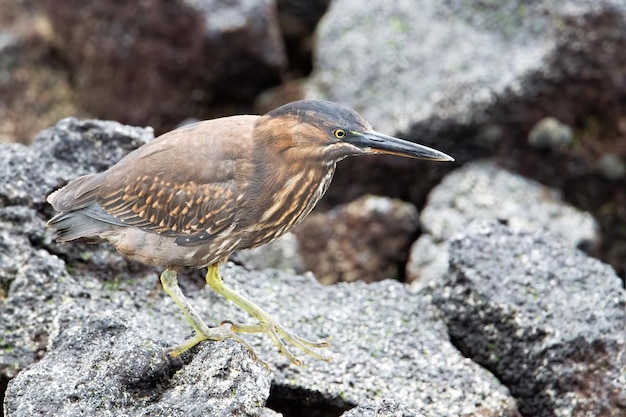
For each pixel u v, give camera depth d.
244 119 10.49
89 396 9.16
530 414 10.90
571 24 16.62
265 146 10.16
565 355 10.64
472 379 10.55
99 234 10.44
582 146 16.89
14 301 10.59
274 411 9.66
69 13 19.78
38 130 20.30
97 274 11.32
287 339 10.25
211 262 10.45
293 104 10.20
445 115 16.78
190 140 10.26
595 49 16.61
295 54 20.44
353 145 10.11
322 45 18.52
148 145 10.48
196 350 9.83
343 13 18.59
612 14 16.56
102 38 19.31
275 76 18.78
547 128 16.72
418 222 15.91
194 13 18.16
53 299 10.70
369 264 15.31
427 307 11.66
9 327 10.48
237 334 10.59
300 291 11.83
